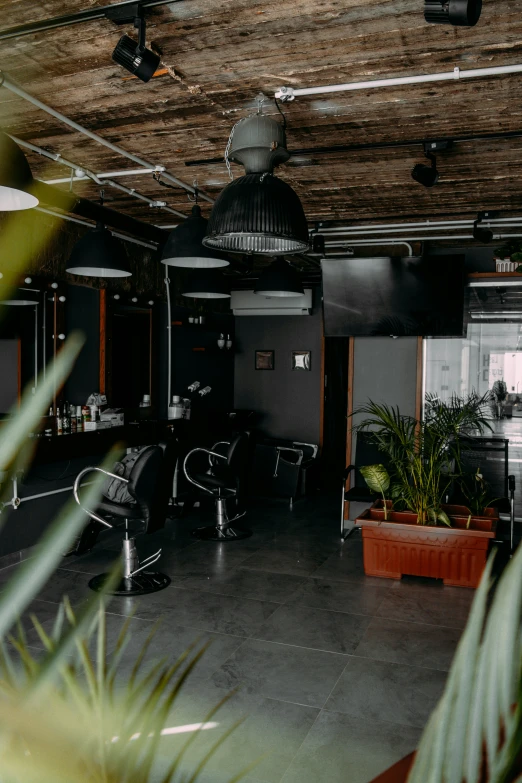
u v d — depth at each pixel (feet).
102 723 2.06
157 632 10.99
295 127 10.98
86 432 15.88
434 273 17.33
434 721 1.66
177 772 7.04
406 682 9.36
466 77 8.82
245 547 16.60
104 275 14.43
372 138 11.50
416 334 17.70
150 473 12.19
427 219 17.30
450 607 12.48
